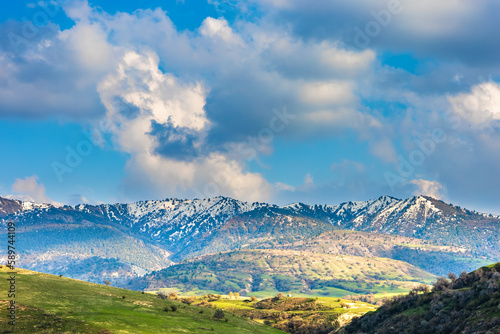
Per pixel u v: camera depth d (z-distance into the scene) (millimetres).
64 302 108812
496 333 91312
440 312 119875
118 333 92875
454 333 105938
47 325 89500
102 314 105500
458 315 113188
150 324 106250
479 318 103188
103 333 90688
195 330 110812
